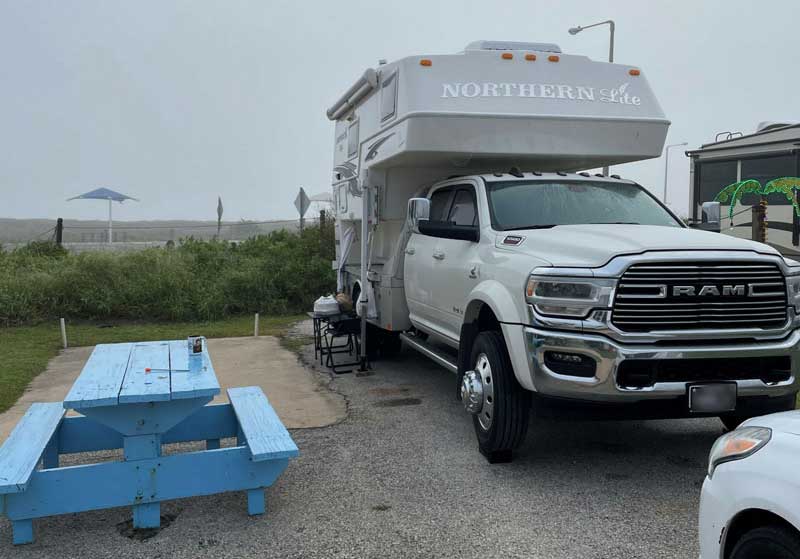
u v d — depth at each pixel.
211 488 4.21
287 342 10.51
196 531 4.09
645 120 6.68
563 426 6.08
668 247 4.48
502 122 6.44
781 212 13.43
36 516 3.92
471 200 6.35
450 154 6.61
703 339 4.42
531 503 4.41
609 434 5.85
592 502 4.42
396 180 7.98
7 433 5.91
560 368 4.49
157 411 4.13
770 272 4.49
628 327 4.38
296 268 14.02
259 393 5.46
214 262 14.80
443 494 4.58
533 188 6.17
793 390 4.55
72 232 27.33
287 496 4.59
